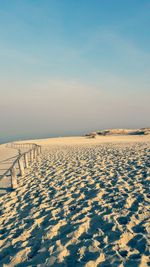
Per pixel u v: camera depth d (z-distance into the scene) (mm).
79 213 6613
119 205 6777
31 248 5172
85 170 12367
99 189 8586
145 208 6312
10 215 7266
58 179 10984
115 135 79000
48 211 7086
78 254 4641
